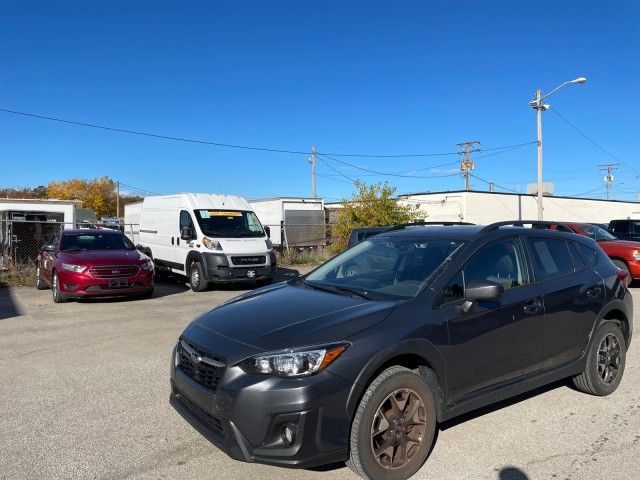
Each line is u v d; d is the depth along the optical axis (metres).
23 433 4.31
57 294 10.77
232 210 13.96
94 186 82.94
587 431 4.39
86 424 4.48
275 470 3.71
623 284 5.51
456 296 4.09
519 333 4.36
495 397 4.23
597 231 14.87
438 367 3.79
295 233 26.91
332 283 4.68
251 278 13.13
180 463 3.82
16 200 22.86
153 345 7.20
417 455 3.63
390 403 3.53
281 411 3.20
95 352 6.82
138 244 16.77
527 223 5.38
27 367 6.14
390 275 4.43
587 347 5.04
